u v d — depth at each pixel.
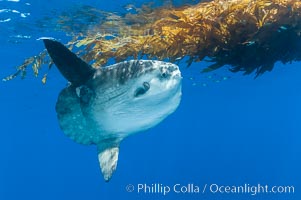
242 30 6.69
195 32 6.92
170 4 9.08
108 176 4.04
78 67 3.94
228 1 6.82
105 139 4.27
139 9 9.46
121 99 3.96
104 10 9.74
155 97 3.90
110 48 7.97
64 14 10.38
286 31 6.62
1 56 16.12
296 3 6.41
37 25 11.59
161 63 3.91
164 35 7.73
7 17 11.02
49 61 8.55
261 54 7.02
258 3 6.47
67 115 4.32
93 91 4.06
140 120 4.06
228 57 7.14
